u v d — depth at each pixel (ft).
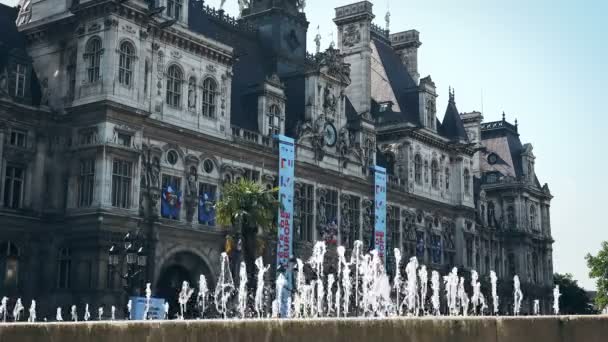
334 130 271.28
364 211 278.87
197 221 209.97
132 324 32.73
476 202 382.42
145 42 198.70
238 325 32.76
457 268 331.98
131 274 166.40
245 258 191.01
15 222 183.11
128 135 190.80
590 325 36.09
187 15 220.23
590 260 355.15
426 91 329.31
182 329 32.68
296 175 248.32
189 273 209.36
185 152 209.26
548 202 436.76
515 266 398.21
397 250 280.72
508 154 418.51
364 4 314.14
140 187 192.85
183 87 212.02
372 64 346.33
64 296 183.73
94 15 191.42
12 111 185.98
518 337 34.55
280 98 250.37
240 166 226.99
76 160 188.44
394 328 33.22
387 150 316.60
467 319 33.96
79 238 182.39
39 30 205.98
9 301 179.32
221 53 225.15
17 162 186.39
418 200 312.71
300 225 248.32
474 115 415.23
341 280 259.80
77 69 193.06
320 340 32.65
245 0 295.69
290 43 289.33
